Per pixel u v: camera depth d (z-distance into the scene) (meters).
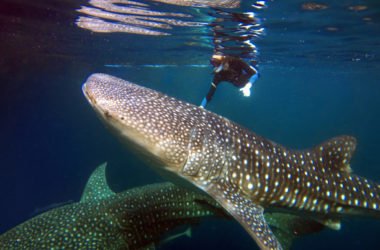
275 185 4.73
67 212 5.41
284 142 63.81
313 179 5.08
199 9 10.94
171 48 20.20
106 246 5.21
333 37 15.27
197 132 4.30
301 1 9.88
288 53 20.45
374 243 17.80
